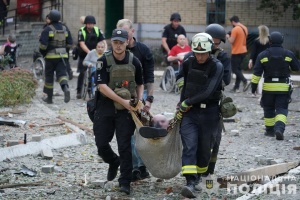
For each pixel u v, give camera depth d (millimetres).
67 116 15109
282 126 12891
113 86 8750
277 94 12945
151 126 9078
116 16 30516
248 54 26484
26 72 17016
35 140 11711
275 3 26922
